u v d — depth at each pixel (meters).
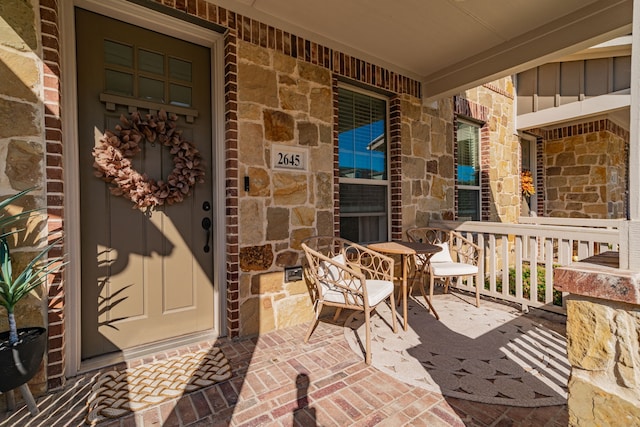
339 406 1.68
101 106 2.15
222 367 2.06
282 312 2.73
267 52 2.65
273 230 2.69
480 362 2.13
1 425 1.55
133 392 1.79
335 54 3.10
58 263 1.81
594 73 4.59
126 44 2.24
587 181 5.70
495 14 2.63
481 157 4.89
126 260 2.27
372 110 3.66
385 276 2.68
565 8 2.57
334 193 3.08
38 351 1.59
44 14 1.78
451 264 3.25
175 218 2.46
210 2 2.36
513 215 5.28
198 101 2.53
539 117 5.10
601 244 2.77
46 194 1.79
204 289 2.59
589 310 0.88
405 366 2.08
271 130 2.68
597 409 0.85
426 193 3.98
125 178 2.20
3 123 1.68
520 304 3.23
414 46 3.16
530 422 1.56
